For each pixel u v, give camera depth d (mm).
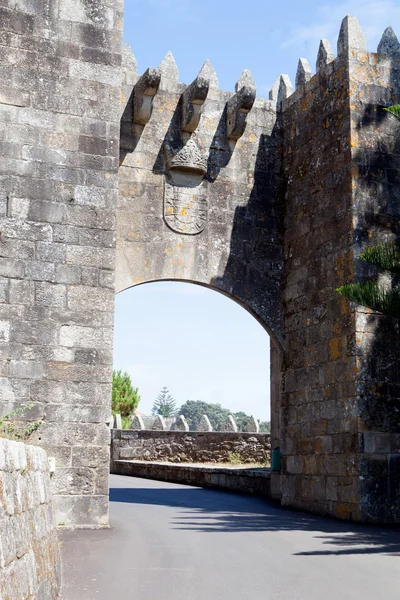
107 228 12531
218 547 9742
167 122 15828
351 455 13664
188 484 21484
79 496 11703
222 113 16469
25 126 12367
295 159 16453
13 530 4273
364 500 13305
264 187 16594
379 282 14320
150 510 14516
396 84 15234
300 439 15305
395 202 14773
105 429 12000
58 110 12578
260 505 15859
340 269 14562
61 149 12492
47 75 12609
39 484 5980
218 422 120250
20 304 11922
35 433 11680
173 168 15727
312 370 15156
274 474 16844
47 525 6312
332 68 15438
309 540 10617
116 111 12891
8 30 12516
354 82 14859
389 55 15320
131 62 15828
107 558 8625
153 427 27031
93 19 13023
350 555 9219
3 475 4121
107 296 12359
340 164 14859
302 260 15828
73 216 12391
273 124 16953
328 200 15141
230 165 16359
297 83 16719
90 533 11023
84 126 12672
